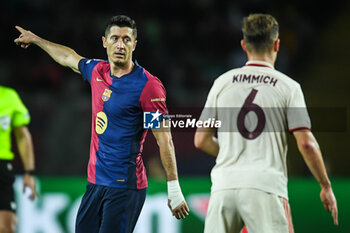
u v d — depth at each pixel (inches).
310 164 536.7
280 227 538.0
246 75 565.9
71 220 933.8
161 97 589.0
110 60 597.9
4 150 754.2
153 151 1374.3
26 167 805.9
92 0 1916.8
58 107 1513.3
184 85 1804.9
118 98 585.9
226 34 1985.7
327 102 1846.7
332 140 1534.2
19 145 800.3
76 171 1449.3
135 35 601.0
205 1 2038.6
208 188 967.6
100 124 595.5
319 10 2063.2
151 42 1882.4
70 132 1478.8
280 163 549.0
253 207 535.2
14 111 778.8
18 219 919.7
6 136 759.1
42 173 1429.6
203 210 960.3
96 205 594.9
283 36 1956.2
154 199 946.7
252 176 539.8
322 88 1870.1
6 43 1772.9
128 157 589.0
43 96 1642.5
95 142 601.6
